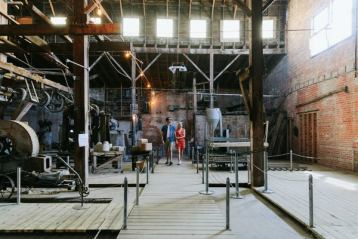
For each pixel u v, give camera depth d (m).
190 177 9.82
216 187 8.45
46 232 4.84
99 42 8.94
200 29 18.11
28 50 9.28
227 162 11.31
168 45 17.38
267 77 20.78
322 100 13.19
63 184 7.76
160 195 7.24
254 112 8.30
